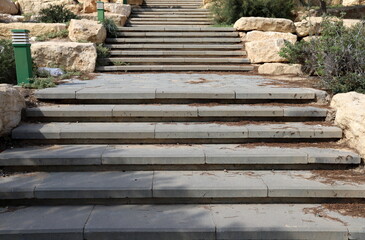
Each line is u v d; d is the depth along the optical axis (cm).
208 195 344
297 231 297
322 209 334
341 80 559
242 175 377
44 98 505
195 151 400
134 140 433
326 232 297
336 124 458
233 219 315
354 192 340
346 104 437
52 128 434
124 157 385
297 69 787
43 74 683
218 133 429
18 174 379
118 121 471
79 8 1331
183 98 512
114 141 433
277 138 436
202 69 870
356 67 578
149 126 446
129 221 311
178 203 348
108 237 297
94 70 829
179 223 308
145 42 1028
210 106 493
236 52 959
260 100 517
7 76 631
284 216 321
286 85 603
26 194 339
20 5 1393
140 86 579
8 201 343
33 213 327
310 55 766
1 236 292
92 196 341
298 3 1285
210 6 1422
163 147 419
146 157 387
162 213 327
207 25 1295
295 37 972
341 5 1705
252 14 1215
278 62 871
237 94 511
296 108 479
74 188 341
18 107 447
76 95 504
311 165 394
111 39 1023
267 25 1048
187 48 990
